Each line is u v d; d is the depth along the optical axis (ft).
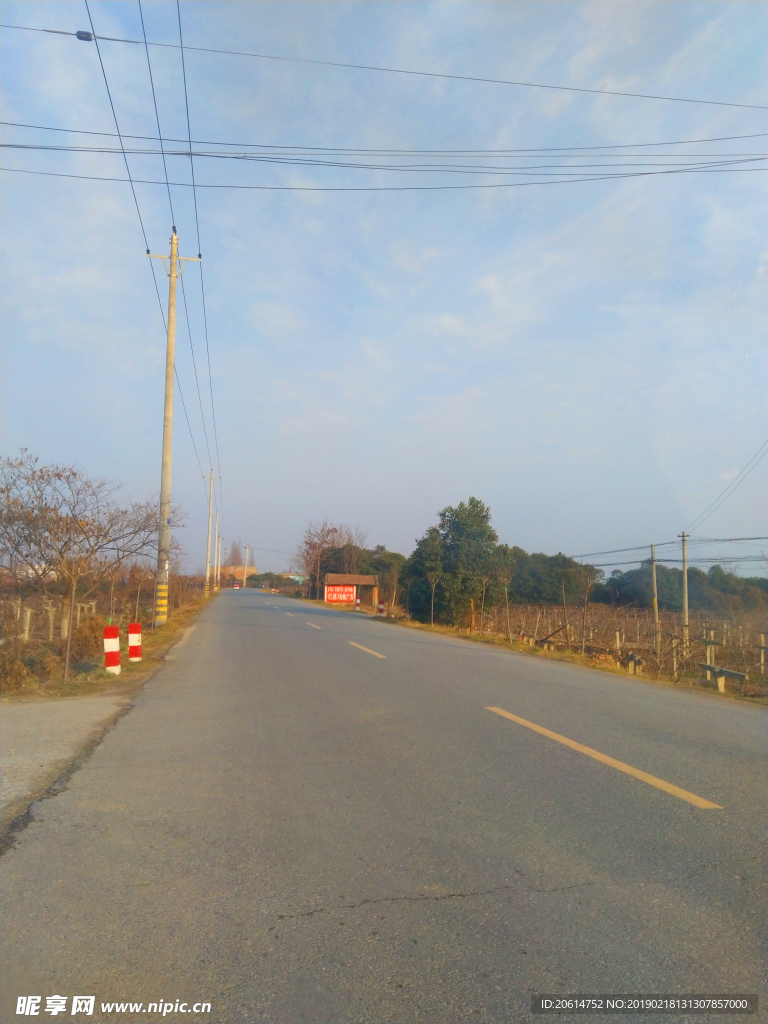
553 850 15.06
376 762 21.93
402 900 12.83
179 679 39.58
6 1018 9.64
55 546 45.83
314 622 92.17
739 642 69.56
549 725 27.12
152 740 24.95
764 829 16.29
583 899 12.86
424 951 11.16
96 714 29.60
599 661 56.49
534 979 10.43
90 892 13.15
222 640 63.87
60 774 20.71
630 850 15.06
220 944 11.37
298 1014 9.69
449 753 22.94
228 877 13.79
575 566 132.77
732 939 11.50
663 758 22.43
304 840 15.66
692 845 15.33
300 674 41.27
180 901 12.80
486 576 99.25
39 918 12.16
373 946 11.29
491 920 12.10
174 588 113.70
